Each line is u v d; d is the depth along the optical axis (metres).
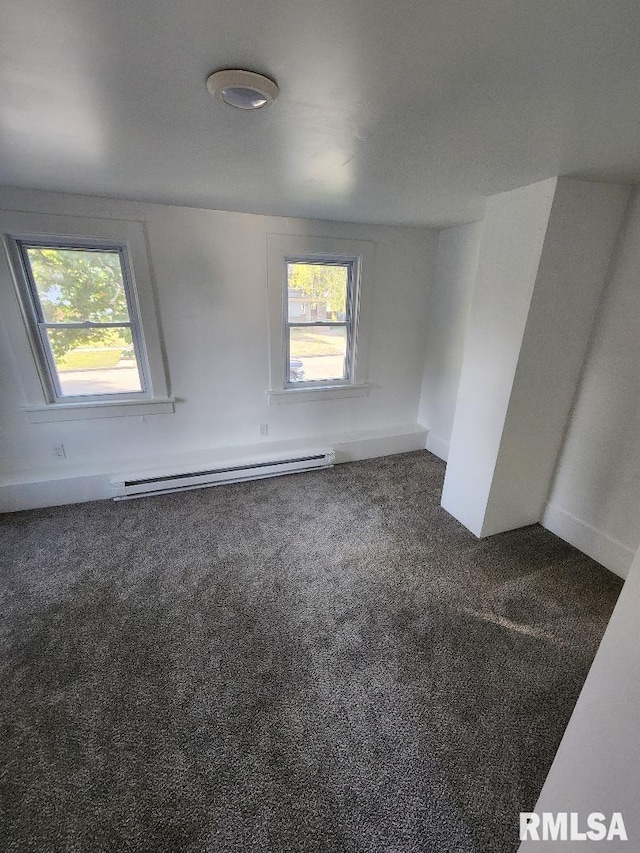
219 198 2.23
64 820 1.10
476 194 2.00
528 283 1.87
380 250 3.14
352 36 0.75
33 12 0.67
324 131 1.22
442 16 0.68
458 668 1.58
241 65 0.86
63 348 2.62
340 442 3.42
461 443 2.47
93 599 1.90
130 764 1.24
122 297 2.63
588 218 1.81
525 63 0.83
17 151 1.46
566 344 2.06
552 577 2.10
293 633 1.73
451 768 1.24
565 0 0.63
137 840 1.06
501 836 1.09
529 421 2.18
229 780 1.20
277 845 1.06
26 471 2.71
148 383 2.87
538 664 1.60
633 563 0.67
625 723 0.70
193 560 2.20
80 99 1.03
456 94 0.97
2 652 1.61
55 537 2.37
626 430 2.01
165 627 1.75
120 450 2.93
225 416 3.15
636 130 1.17
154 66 0.87
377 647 1.67
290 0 0.65
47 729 1.33
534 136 1.25
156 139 1.31
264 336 3.04
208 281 2.74
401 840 1.08
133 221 2.42
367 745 1.30
